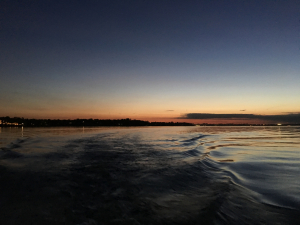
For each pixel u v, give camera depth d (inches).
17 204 172.1
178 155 438.0
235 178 256.8
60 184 228.1
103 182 237.0
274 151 491.5
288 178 253.9
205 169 309.9
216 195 195.0
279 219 146.7
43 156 405.7
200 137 1007.0
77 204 173.3
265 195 194.9
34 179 246.5
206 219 147.0
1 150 483.2
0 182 233.3
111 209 163.9
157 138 897.5
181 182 239.8
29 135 1027.3
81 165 327.3
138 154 442.0
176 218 148.6
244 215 153.2
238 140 829.8
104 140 759.1
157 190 211.2
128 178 254.8
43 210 160.7
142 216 151.9
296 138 916.0
